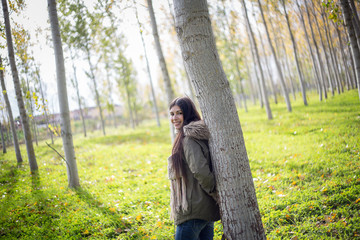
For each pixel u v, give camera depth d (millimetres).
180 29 2070
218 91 2016
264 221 3191
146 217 3793
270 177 4785
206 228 2246
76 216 3816
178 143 2154
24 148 10578
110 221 3652
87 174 6695
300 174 4535
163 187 5250
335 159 4777
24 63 8258
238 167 1981
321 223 2926
